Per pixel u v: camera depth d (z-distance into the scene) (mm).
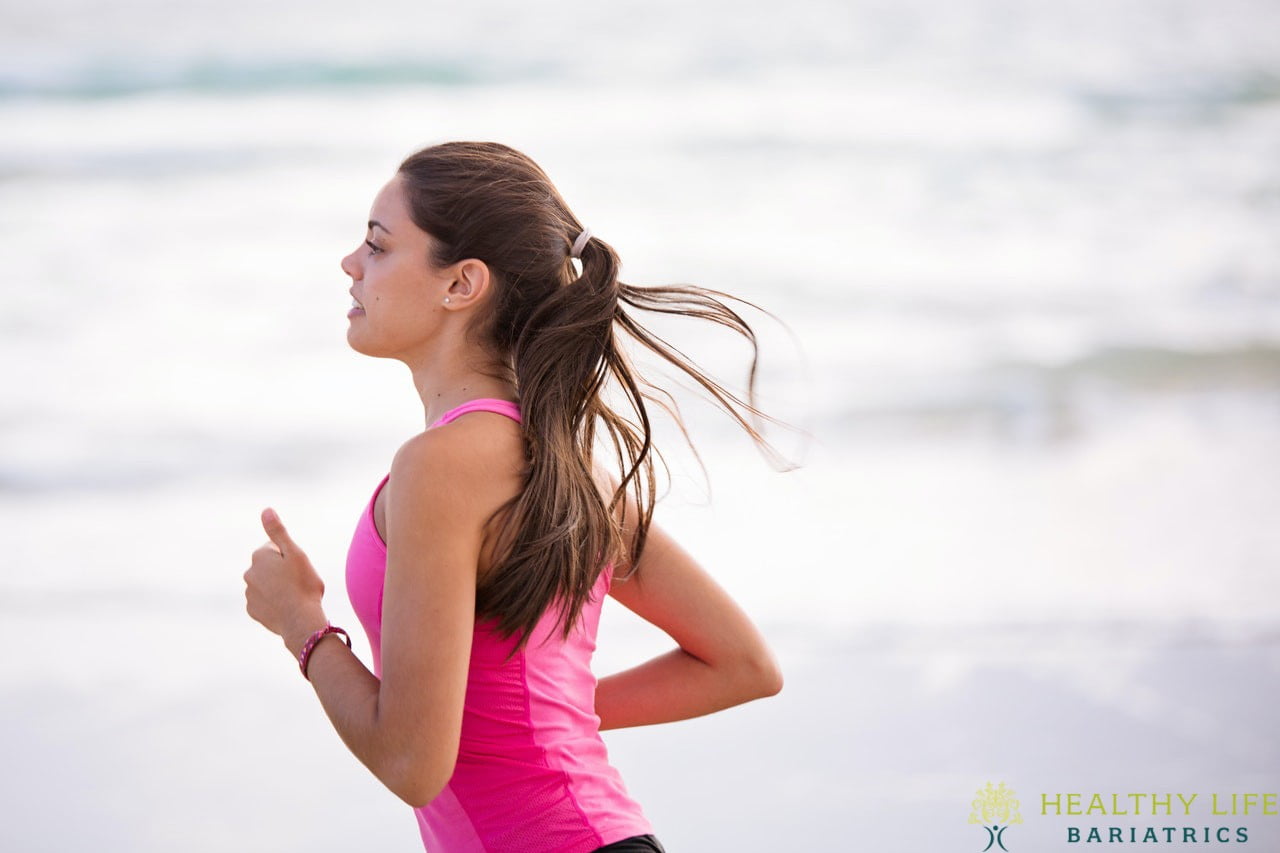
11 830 13141
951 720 15953
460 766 5641
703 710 6566
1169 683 17016
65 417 32094
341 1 56312
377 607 5621
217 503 26641
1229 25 58844
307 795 14102
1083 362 36406
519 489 5551
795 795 13992
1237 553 22438
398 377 35031
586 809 5637
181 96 54031
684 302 6395
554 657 5781
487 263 5867
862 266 43281
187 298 39781
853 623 19359
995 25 58406
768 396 32938
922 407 32906
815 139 52062
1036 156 51125
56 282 40375
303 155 49906
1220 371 35719
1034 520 24656
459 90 54844
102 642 18672
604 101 54625
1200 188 48562
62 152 48781
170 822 13430
